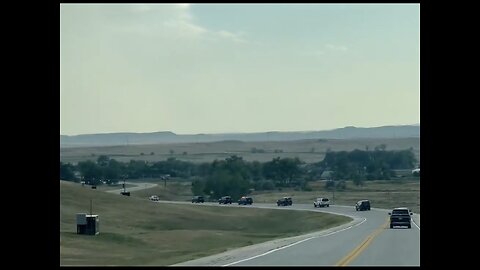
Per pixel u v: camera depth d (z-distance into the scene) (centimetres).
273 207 17338
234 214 15500
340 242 6041
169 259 4741
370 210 15812
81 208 12788
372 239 6412
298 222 14025
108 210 13175
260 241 8119
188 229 12744
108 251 7212
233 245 7488
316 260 4188
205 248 7681
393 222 8806
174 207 15412
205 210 15738
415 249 5078
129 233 9494
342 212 15125
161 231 10419
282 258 4372
